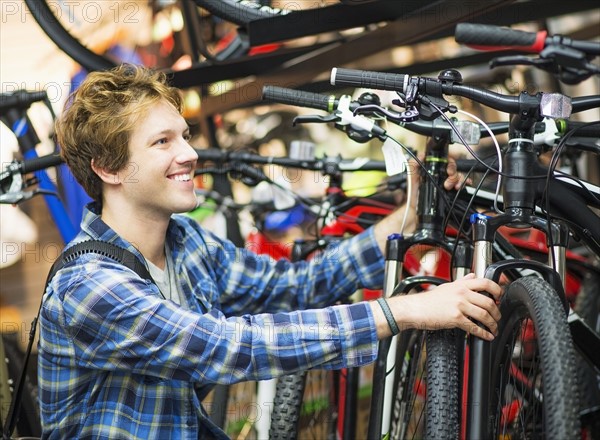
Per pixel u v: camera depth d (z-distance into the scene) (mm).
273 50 3494
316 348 1943
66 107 2287
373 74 2031
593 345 2248
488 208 2373
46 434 2168
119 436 2068
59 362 2096
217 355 1954
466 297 1885
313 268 2504
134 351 1984
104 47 4125
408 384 2424
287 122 4605
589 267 3055
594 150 2217
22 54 4508
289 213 3910
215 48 3842
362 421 3408
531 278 1832
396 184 2809
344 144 4570
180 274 2264
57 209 3570
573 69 2807
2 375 3053
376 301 1965
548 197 1963
